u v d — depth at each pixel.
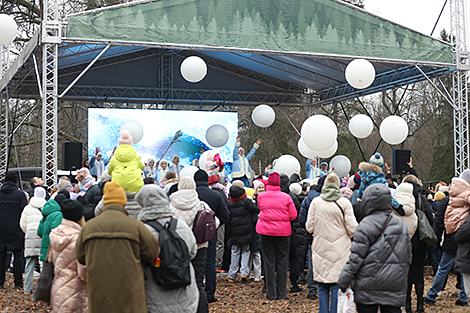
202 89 19.14
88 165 12.96
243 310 6.42
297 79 18.86
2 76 15.99
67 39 11.28
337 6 13.12
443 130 27.12
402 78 15.89
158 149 17.72
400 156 12.77
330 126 9.62
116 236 3.47
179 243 3.72
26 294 7.41
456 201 5.79
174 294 3.72
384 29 13.46
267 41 12.60
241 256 8.33
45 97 11.26
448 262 6.52
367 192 4.12
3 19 10.70
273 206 6.79
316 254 5.39
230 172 18.55
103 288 3.42
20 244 7.84
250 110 28.83
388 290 3.99
